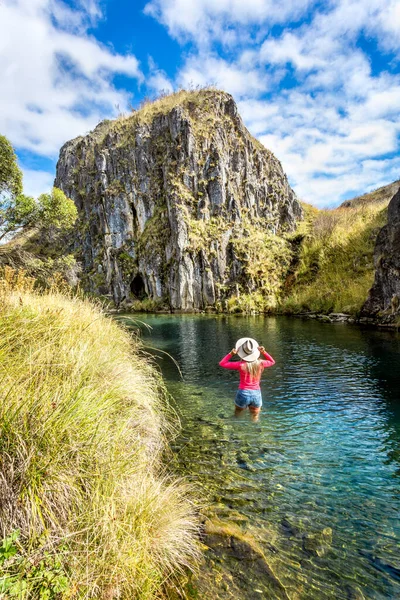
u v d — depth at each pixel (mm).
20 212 16531
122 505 2695
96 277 40188
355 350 11602
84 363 4297
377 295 18219
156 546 2562
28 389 2916
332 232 31703
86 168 49719
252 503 3539
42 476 2424
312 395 7242
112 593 2094
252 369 6086
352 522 3248
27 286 6461
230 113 41375
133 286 39094
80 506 2492
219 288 31359
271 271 31672
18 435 2430
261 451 4750
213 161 36000
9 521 2141
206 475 4105
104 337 6207
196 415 6133
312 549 2889
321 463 4398
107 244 39625
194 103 40438
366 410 6324
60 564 2053
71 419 2906
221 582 2529
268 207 38875
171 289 33062
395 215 17172
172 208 33781
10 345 3836
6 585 1774
